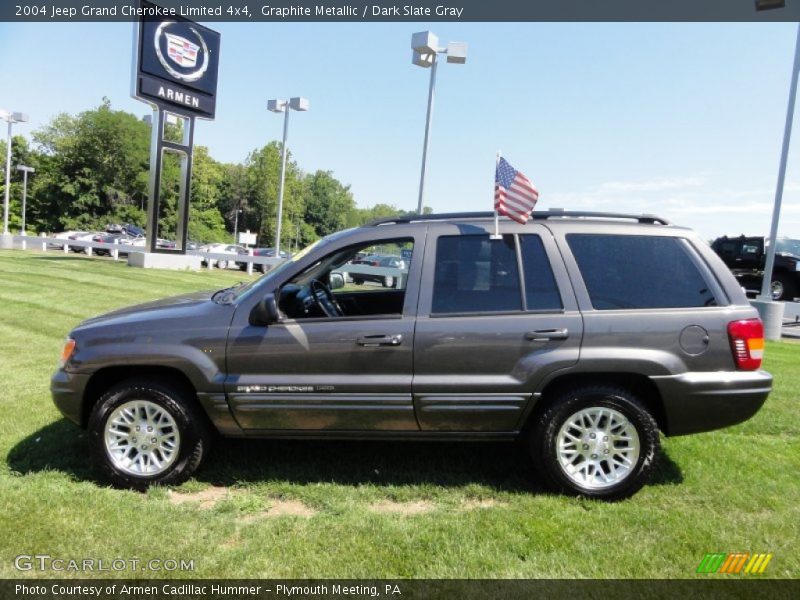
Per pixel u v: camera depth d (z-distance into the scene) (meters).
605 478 3.65
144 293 14.10
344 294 4.61
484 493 3.73
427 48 14.38
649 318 3.59
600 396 3.59
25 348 7.74
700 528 3.27
